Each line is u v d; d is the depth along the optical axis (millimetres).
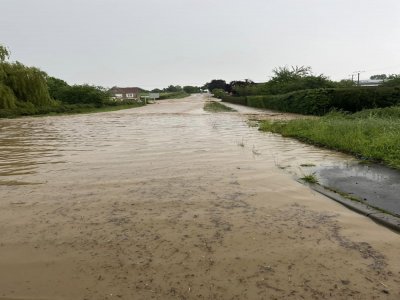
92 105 44062
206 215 4402
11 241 3721
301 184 5766
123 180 6180
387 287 2789
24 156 9062
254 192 5359
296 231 3893
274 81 45469
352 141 8766
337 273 3006
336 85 36188
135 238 3752
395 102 21203
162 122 20625
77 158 8555
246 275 2994
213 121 20562
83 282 2918
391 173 6262
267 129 14148
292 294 2711
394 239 3676
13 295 2748
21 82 32094
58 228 4047
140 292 2758
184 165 7395
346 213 4445
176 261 3244
